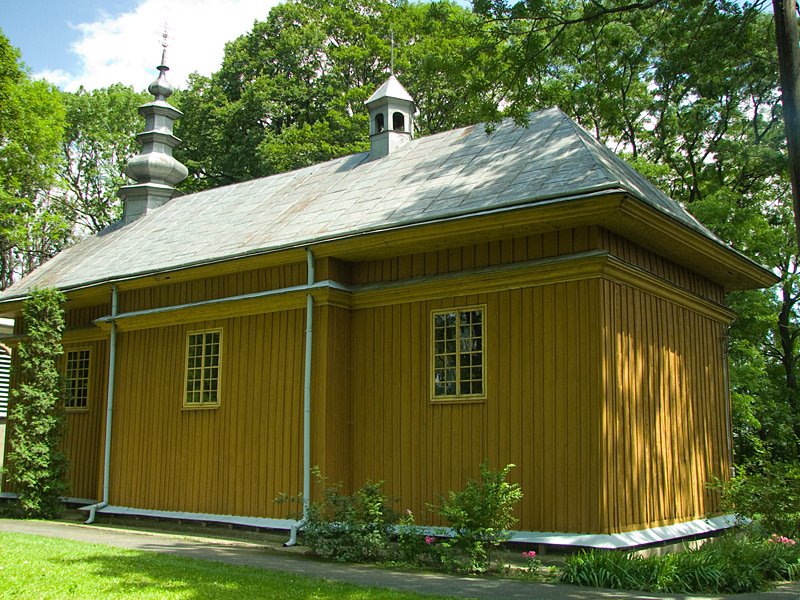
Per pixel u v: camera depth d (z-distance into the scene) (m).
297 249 14.02
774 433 25.56
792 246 24.98
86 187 42.09
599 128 27.80
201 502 15.08
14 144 31.48
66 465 17.77
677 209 14.45
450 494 11.07
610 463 11.38
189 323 16.00
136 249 19.09
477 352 12.65
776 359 29.12
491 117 13.12
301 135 32.72
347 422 13.91
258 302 14.68
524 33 12.69
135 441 16.55
